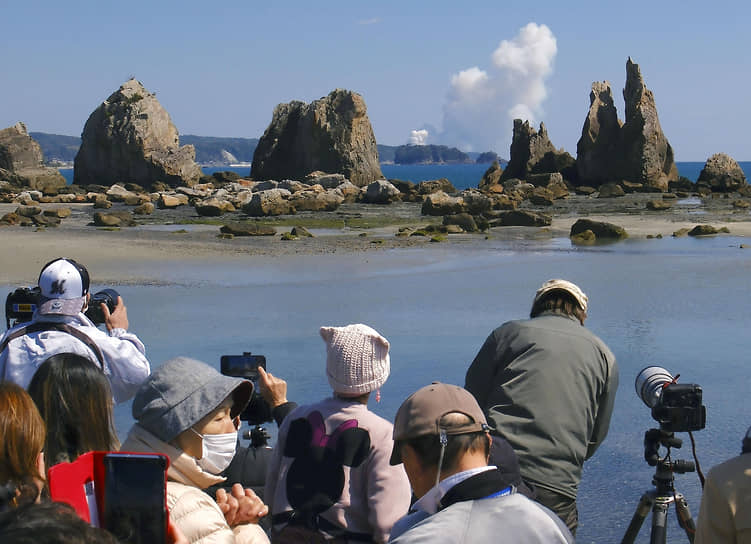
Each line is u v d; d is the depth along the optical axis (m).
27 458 2.58
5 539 1.57
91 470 2.25
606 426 4.65
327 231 40.12
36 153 105.62
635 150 84.81
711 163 77.94
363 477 3.50
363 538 3.46
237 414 3.33
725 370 10.92
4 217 42.28
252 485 4.12
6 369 4.46
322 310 16.48
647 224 42.38
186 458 3.04
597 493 6.62
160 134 97.00
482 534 2.39
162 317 15.61
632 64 85.88
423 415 2.66
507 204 54.56
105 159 96.25
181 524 2.73
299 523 3.45
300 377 10.55
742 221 43.22
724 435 8.12
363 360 3.60
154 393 3.08
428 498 2.60
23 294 4.78
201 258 26.92
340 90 97.56
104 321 5.11
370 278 22.00
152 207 52.97
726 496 3.00
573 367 4.35
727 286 19.95
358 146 97.19
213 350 12.32
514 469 3.82
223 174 95.69
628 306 16.80
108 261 26.02
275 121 99.81
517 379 4.36
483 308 16.69
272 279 21.78
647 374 4.45
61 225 42.06
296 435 3.61
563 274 22.70
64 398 3.35
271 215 50.22
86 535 1.61
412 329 14.23
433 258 27.25
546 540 2.42
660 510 4.38
